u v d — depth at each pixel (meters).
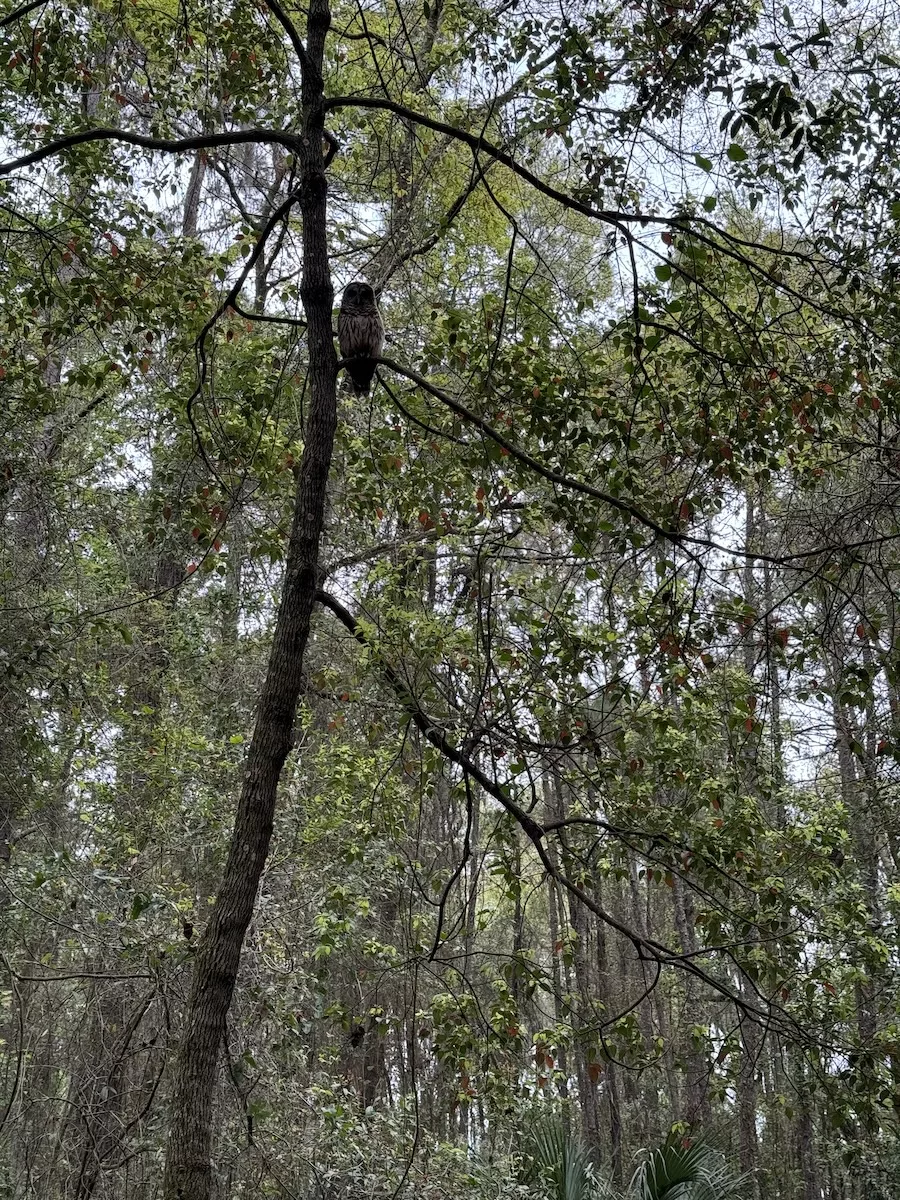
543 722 7.10
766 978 7.63
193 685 12.59
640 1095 19.73
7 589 9.91
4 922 8.69
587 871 7.49
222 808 10.15
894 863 13.82
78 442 13.10
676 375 8.12
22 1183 8.41
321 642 12.05
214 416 7.98
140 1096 9.20
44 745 9.93
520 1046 7.55
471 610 7.29
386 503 8.52
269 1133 8.61
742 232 7.75
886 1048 6.80
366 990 11.03
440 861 12.41
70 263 8.19
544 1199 10.03
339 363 6.01
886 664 6.21
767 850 8.85
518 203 11.84
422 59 9.87
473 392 7.13
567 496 6.77
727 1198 11.97
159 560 12.77
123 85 9.43
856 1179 14.96
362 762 9.41
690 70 6.16
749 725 7.35
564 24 6.34
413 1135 9.59
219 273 8.54
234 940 4.96
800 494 8.34
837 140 5.93
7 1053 9.05
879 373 7.38
